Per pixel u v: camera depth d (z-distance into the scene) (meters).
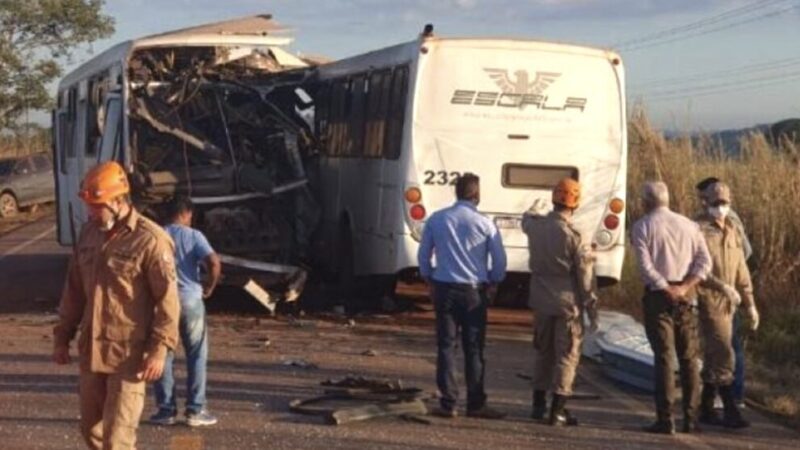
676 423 11.18
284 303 18.12
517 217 16.45
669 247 10.55
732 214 11.24
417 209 16.30
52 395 11.66
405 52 16.66
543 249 10.75
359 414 10.76
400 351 14.73
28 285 21.97
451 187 16.38
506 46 16.45
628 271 18.45
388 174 16.97
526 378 13.23
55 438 9.97
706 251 10.62
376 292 18.48
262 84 18.14
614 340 13.70
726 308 10.93
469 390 11.02
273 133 18.00
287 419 10.83
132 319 7.18
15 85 47.03
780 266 17.84
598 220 16.62
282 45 18.23
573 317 10.73
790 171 19.00
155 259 7.16
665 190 10.68
